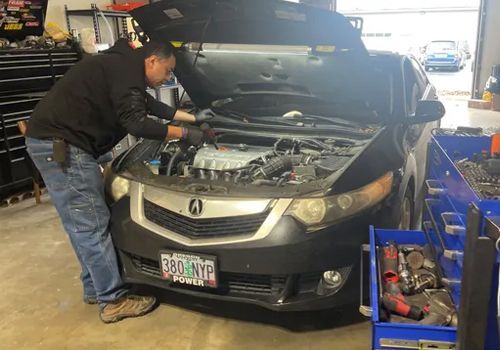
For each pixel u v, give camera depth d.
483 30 8.62
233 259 2.00
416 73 3.32
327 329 2.25
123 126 2.18
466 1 17.39
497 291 1.40
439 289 1.96
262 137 2.81
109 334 2.30
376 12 15.15
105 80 2.17
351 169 2.18
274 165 2.34
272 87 2.89
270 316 2.37
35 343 2.24
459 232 1.59
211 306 2.48
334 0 7.32
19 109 4.25
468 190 1.54
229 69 2.80
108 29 5.98
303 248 1.96
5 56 4.15
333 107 2.88
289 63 2.61
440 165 2.15
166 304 2.52
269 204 2.02
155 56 2.19
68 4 5.46
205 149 2.71
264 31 2.44
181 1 2.22
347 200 2.06
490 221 1.32
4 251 3.29
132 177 2.38
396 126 2.61
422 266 2.11
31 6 4.62
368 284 2.14
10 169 4.21
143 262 2.33
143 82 2.19
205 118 3.01
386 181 2.26
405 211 2.74
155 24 2.47
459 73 16.83
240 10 2.23
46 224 3.78
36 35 4.74
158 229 2.15
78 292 2.71
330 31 2.23
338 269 2.05
